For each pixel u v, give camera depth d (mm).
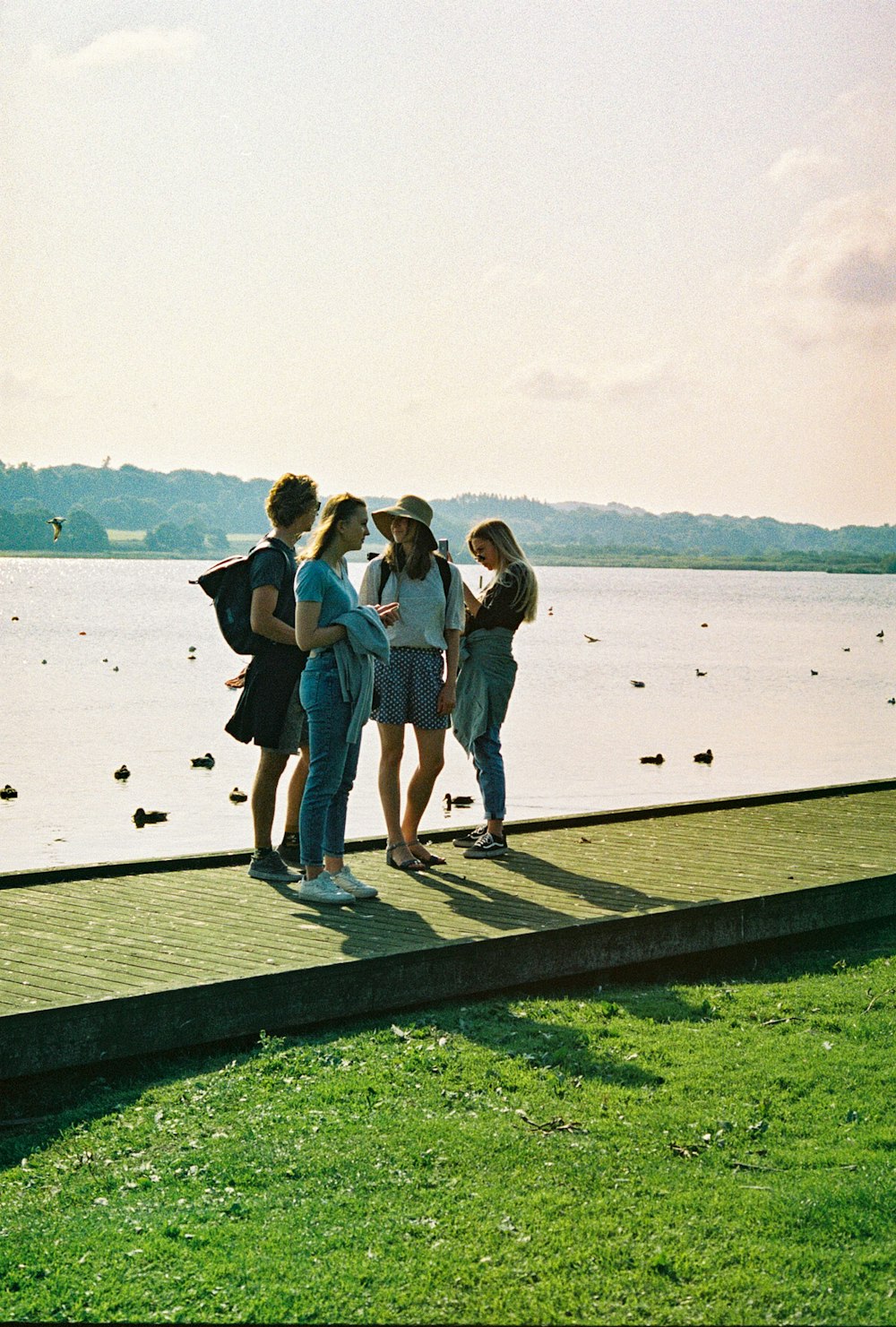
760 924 8234
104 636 61125
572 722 30766
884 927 9203
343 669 7828
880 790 13141
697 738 27969
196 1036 6156
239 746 25375
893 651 61562
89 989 6098
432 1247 4441
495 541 9539
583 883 8648
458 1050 6285
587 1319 4027
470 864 9258
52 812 17969
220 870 8961
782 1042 6547
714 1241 4477
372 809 18266
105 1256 4438
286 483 8375
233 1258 4391
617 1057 6277
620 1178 4961
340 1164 5062
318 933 7227
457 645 8797
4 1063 5645
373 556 8812
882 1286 4199
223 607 8344
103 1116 5617
